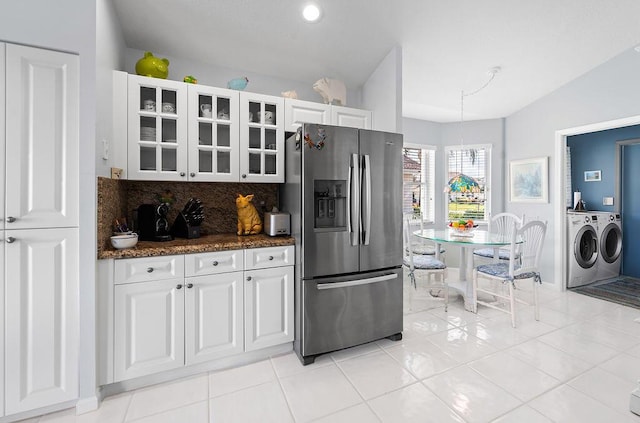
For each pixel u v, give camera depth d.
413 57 2.87
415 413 1.61
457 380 1.90
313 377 1.94
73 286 1.59
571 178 4.78
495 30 2.54
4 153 1.46
